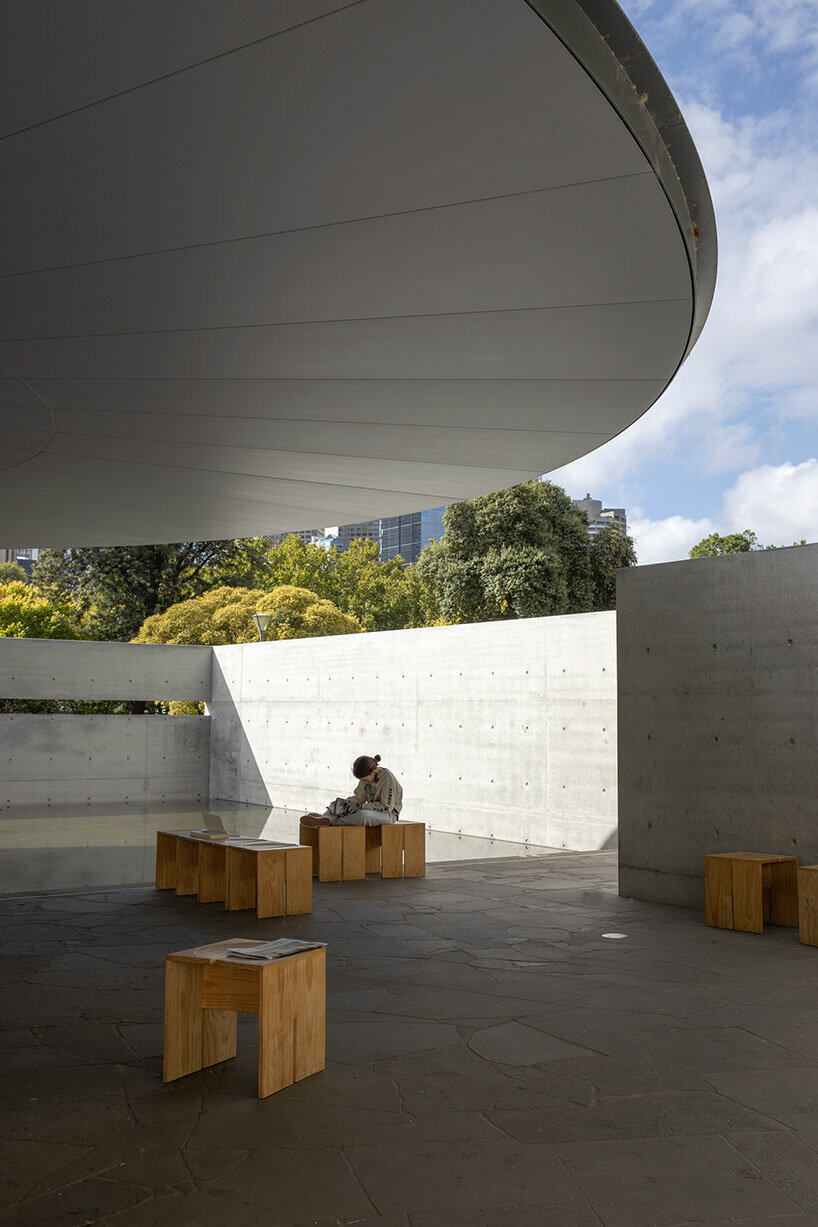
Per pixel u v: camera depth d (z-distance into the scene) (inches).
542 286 196.4
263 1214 128.3
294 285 198.1
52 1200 132.2
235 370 254.7
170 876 412.5
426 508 451.5
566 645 665.0
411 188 158.9
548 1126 159.2
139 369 255.1
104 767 1022.4
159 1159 145.7
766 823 358.9
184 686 1064.2
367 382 262.8
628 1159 146.6
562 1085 178.4
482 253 182.2
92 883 516.1
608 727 632.4
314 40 121.1
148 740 1049.5
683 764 386.3
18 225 172.7
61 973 262.8
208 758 1083.9
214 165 152.2
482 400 278.5
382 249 181.0
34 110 137.1
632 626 409.7
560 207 164.4
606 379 257.4
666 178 157.2
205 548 1712.6
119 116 138.7
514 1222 126.9
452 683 757.9
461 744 746.8
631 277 191.3
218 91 132.3
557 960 281.1
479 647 735.1
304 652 932.0
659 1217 128.6
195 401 284.2
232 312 213.5
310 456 352.2
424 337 227.1
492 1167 143.4
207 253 183.8
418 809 784.3
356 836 444.8
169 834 408.5
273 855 348.8
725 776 372.5
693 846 379.2
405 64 126.6
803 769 349.7
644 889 393.7
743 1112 165.8
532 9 115.9
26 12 115.7
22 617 1302.9
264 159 150.3
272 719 976.3
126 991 244.1
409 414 294.4
